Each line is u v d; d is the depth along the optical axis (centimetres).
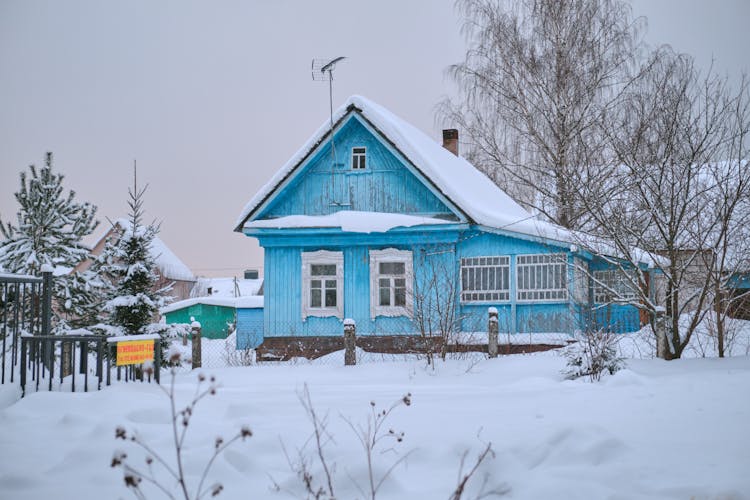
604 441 495
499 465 462
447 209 1941
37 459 509
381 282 1934
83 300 1616
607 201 1462
